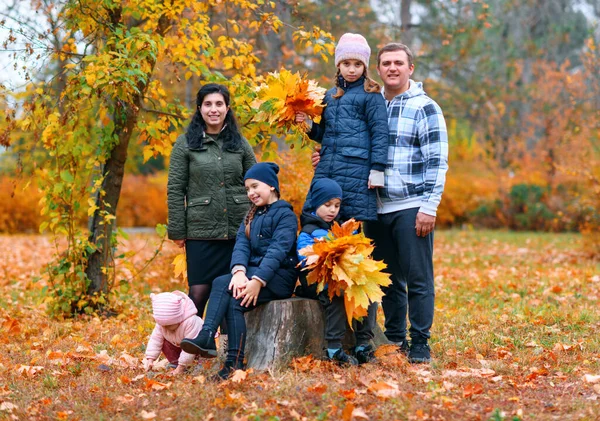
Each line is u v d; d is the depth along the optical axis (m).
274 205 4.85
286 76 5.07
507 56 23.25
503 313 7.16
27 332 6.34
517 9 25.86
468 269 11.25
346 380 4.44
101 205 7.13
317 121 5.08
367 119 4.87
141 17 6.94
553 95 22.30
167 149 6.98
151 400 4.23
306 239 4.77
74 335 6.21
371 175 4.80
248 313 4.95
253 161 5.52
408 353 5.12
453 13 17.28
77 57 6.84
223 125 5.43
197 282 5.39
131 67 6.16
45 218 21.25
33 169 6.86
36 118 6.53
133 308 7.48
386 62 5.05
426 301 5.01
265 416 3.86
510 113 23.81
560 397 4.24
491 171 23.59
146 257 12.70
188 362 4.88
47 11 6.51
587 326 6.44
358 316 4.68
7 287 9.54
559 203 20.23
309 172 8.59
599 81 16.19
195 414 3.96
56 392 4.48
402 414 3.87
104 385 4.60
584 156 14.52
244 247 4.83
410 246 4.96
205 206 5.29
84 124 6.79
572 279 9.70
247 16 7.57
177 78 6.95
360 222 4.90
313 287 5.00
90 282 7.09
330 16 12.98
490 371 4.74
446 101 19.22
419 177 4.98
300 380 4.39
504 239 17.16
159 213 23.42
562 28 26.48
